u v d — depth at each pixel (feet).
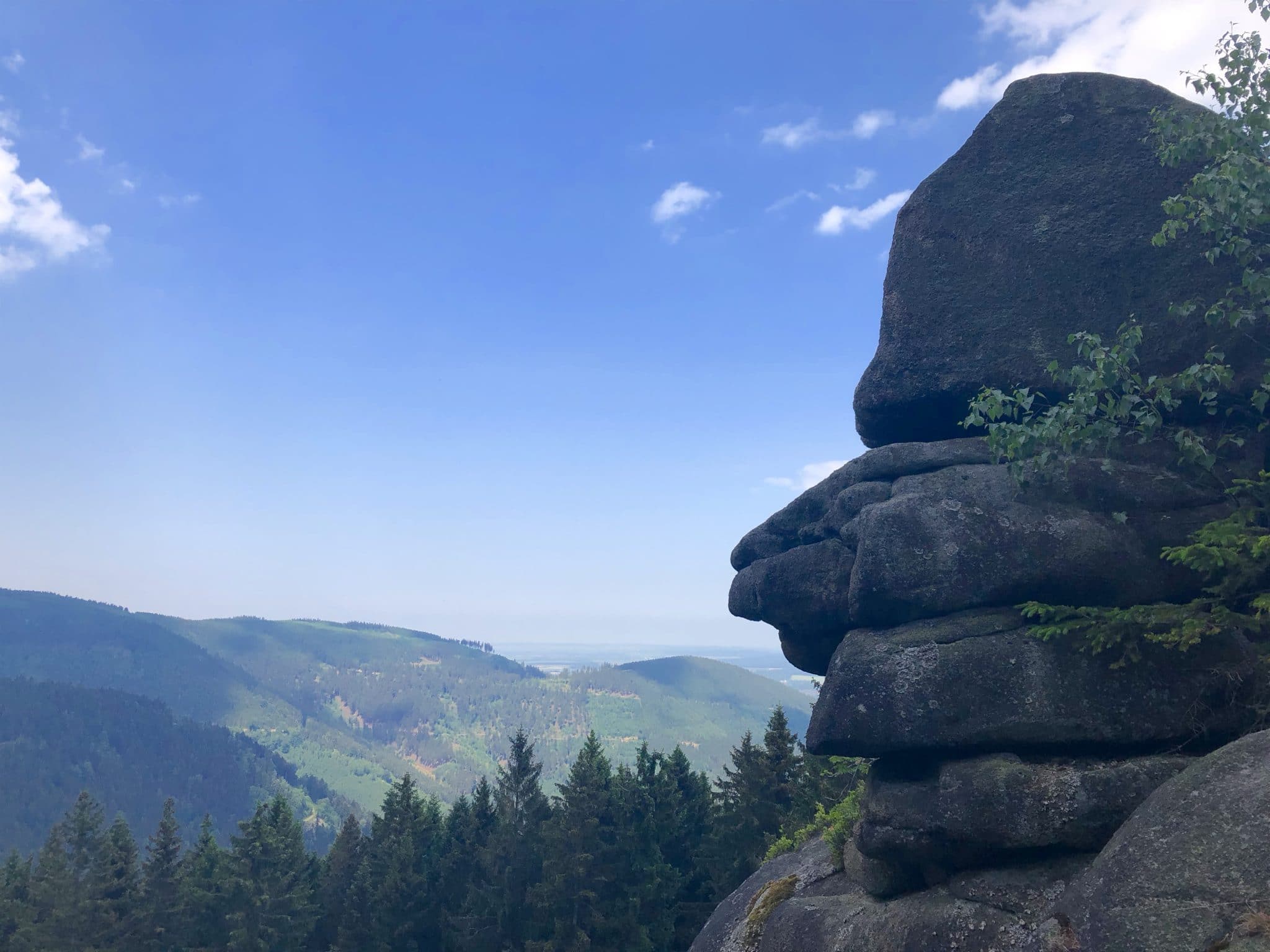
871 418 34.81
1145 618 24.99
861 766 47.44
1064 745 25.90
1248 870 17.06
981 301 33.06
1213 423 29.19
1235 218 26.25
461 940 134.21
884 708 27.22
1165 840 18.84
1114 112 33.42
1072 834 24.56
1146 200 31.73
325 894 170.50
